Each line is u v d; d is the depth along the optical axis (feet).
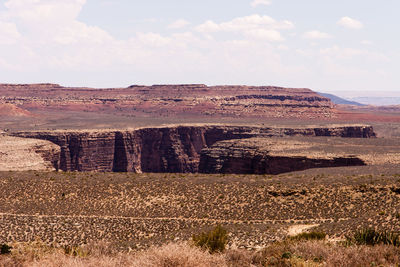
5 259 78.38
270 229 181.06
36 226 220.43
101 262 74.23
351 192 247.50
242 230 181.27
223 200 263.49
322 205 240.12
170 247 71.77
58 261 75.31
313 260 79.71
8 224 221.87
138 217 245.45
